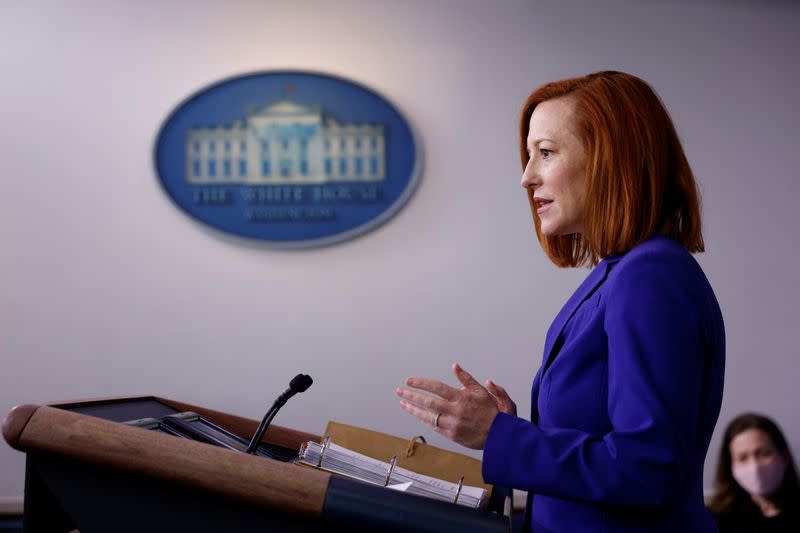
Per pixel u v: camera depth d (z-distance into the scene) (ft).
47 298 9.99
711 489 10.18
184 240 10.15
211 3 10.46
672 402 2.65
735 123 10.55
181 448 2.81
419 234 10.23
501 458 2.76
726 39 10.61
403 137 10.27
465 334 10.13
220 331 10.07
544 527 3.18
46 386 9.89
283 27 10.50
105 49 10.30
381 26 10.50
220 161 10.25
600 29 10.53
